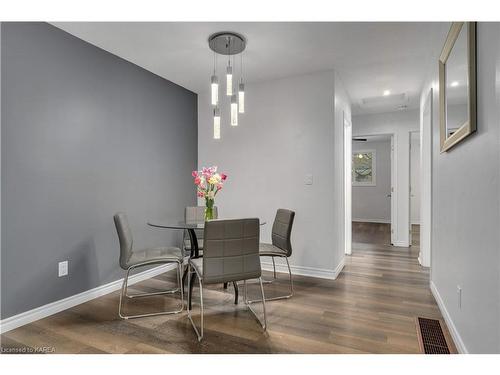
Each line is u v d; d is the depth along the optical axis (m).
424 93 3.71
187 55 3.02
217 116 2.70
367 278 3.39
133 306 2.63
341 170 3.80
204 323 2.29
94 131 2.80
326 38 2.64
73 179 2.62
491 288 1.35
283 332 2.14
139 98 3.31
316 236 3.46
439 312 2.47
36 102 2.33
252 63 3.20
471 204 1.64
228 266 2.15
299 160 3.56
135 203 3.27
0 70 2.11
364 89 4.05
